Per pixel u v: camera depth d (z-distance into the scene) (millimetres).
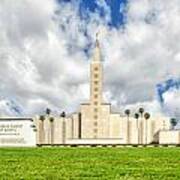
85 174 36938
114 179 33625
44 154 80312
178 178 34375
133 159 62312
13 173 36844
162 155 76938
